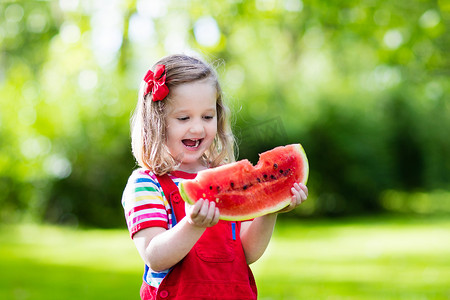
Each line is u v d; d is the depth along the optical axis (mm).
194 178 2670
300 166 2689
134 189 2562
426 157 21750
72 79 13523
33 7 12070
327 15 9031
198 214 2250
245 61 19469
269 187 2605
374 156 20234
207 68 2734
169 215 2561
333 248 12039
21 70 14688
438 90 18172
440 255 10805
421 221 18406
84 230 16172
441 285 7770
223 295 2480
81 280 8367
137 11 7926
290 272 8930
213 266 2504
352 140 19672
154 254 2355
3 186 15961
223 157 2906
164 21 8211
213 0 8320
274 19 9328
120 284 8039
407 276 8539
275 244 12812
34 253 11602
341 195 19938
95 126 16203
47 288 7707
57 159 16234
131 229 2500
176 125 2619
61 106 15898
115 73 13953
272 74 20094
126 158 16562
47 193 16406
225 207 2508
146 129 2652
